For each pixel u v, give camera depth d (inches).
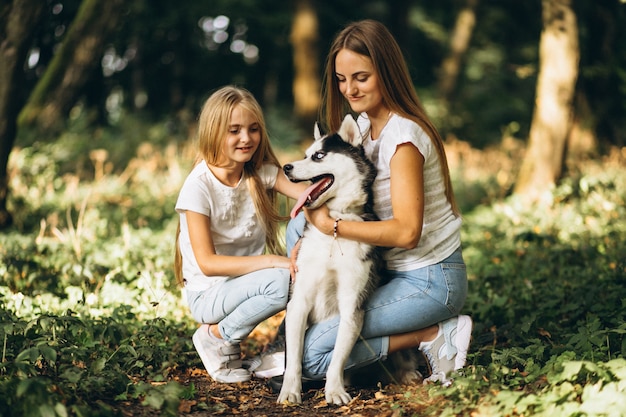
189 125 579.2
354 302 146.9
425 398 141.6
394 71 148.2
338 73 150.2
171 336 178.1
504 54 956.0
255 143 159.2
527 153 423.5
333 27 832.9
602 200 339.6
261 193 164.9
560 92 408.8
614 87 508.7
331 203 149.1
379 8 868.6
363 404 143.5
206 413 139.6
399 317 149.7
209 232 157.2
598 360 147.6
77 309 182.1
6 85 303.0
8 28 298.5
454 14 964.0
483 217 381.4
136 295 208.7
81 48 416.5
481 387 136.7
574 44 408.2
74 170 442.0
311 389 156.9
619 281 215.0
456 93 904.9
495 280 244.4
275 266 153.9
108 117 776.3
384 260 153.8
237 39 847.7
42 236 286.4
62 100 426.0
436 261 151.5
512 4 933.8
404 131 144.1
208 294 161.0
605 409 117.6
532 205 374.0
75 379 132.6
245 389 158.2
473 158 571.5
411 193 141.8
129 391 142.0
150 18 738.8
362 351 152.1
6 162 315.0
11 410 121.5
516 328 177.8
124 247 263.4
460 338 152.9
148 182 423.2
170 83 848.3
